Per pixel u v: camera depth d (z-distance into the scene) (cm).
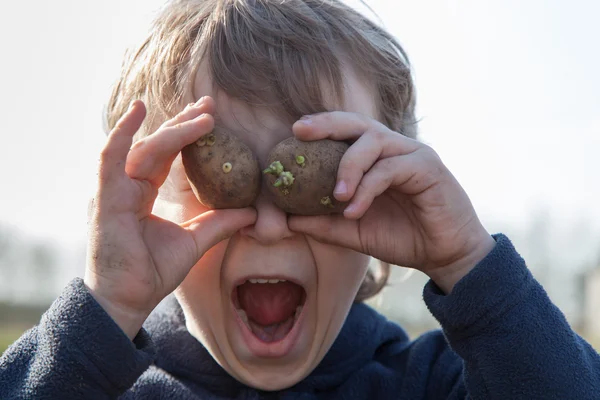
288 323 162
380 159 132
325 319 151
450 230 137
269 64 138
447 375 166
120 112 169
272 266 144
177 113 145
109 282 128
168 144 127
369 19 174
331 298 150
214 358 157
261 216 135
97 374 123
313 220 138
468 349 138
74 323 124
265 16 147
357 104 149
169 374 166
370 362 176
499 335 135
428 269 142
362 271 154
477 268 136
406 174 132
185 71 145
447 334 141
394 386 168
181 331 169
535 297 140
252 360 151
